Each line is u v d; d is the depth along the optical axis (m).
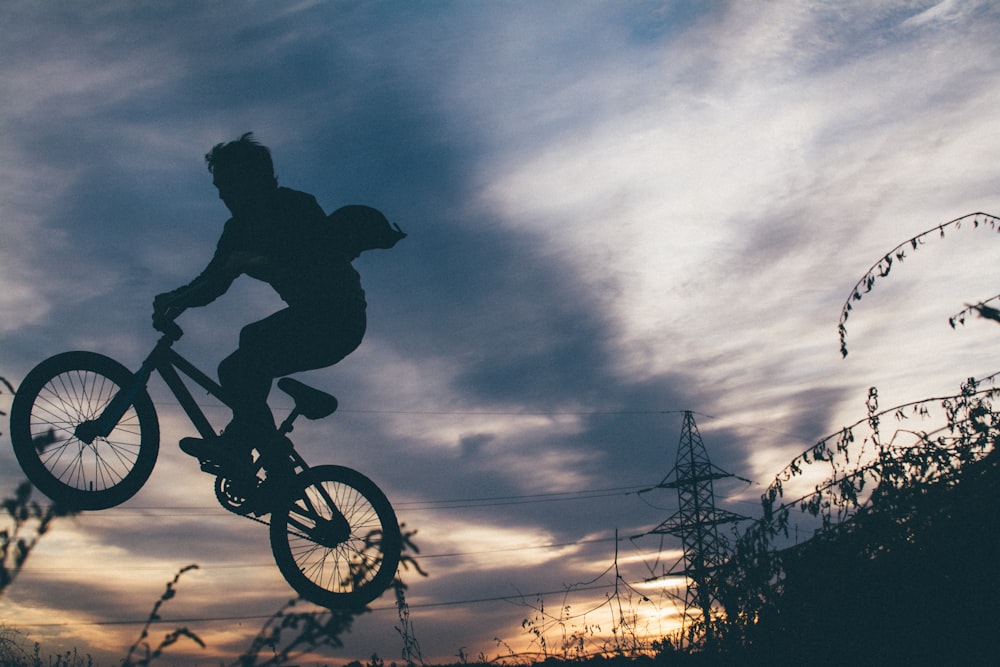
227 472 4.66
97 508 4.45
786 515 3.81
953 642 3.34
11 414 4.36
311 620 1.92
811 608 3.62
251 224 4.78
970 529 3.36
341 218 4.81
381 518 4.86
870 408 3.93
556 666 4.57
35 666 3.84
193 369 4.77
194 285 4.76
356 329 4.88
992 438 3.57
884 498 3.59
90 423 4.50
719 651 3.86
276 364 4.82
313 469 4.84
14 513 1.93
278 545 4.66
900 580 3.44
